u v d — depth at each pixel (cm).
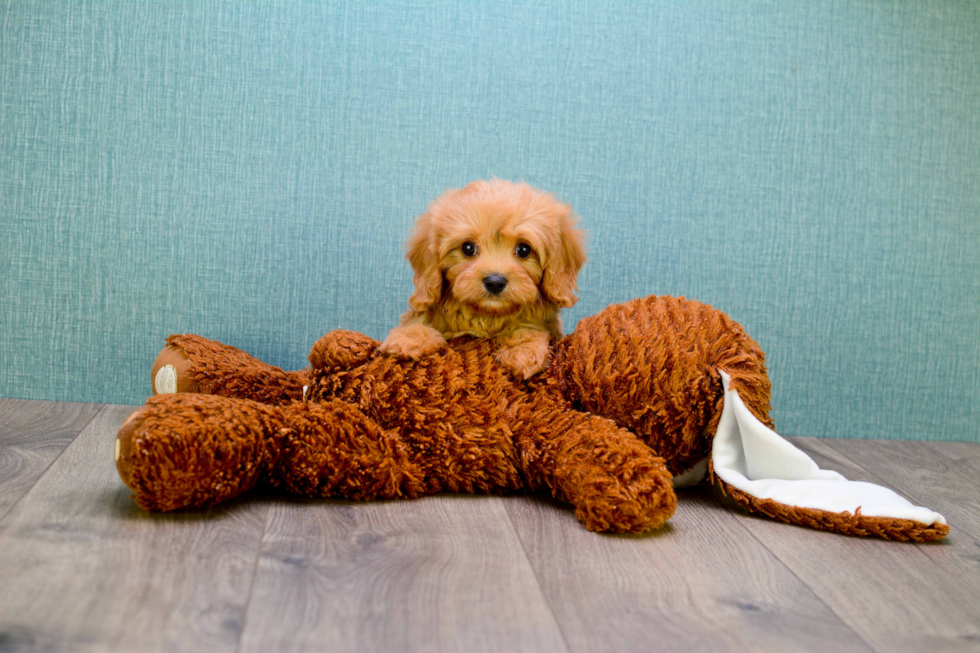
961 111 209
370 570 102
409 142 194
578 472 125
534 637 87
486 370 139
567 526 124
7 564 96
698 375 137
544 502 136
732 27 201
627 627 91
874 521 126
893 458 191
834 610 99
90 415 180
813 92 204
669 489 121
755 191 203
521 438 135
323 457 127
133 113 189
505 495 139
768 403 144
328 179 193
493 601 95
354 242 194
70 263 190
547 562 109
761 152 203
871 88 206
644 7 198
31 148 188
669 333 141
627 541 119
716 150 201
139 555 102
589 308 199
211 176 191
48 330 192
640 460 122
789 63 203
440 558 108
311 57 191
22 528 108
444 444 134
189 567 99
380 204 194
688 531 125
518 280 136
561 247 145
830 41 204
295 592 94
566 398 142
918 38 207
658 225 200
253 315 194
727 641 89
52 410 183
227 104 190
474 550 111
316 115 192
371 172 193
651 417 138
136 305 192
